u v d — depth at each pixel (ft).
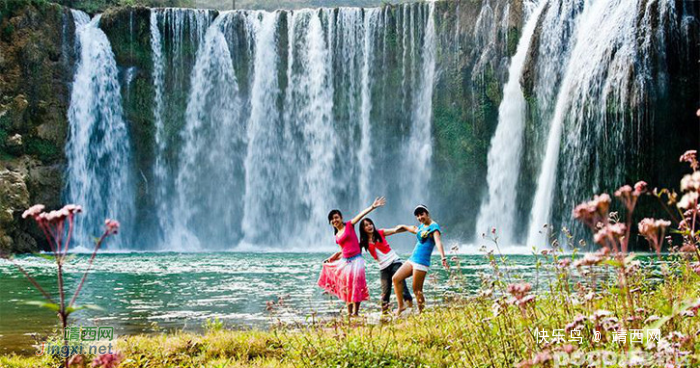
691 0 110.63
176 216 146.82
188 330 34.27
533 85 127.24
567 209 118.21
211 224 148.87
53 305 11.46
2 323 36.76
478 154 141.38
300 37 153.48
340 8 152.87
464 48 143.74
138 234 143.74
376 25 151.12
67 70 138.10
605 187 112.57
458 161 143.13
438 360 22.21
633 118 108.58
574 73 119.14
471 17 143.43
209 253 124.67
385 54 150.20
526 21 136.56
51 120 133.80
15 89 130.52
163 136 147.02
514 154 134.10
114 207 141.28
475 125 141.18
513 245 132.46
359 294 34.50
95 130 140.15
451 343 21.99
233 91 151.74
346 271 34.73
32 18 133.69
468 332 22.52
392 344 24.43
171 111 147.84
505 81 137.59
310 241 149.07
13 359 25.18
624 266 12.39
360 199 149.18
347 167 150.30
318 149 150.82
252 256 112.78
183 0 196.95
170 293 52.80
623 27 112.68
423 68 147.64
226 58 151.53
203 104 149.79
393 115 149.28
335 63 152.15
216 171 149.69
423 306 33.47
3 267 82.94
